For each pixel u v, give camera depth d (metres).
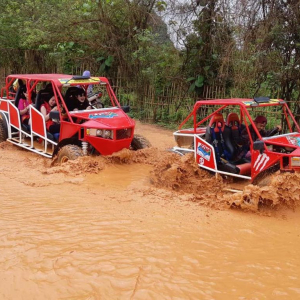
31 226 4.77
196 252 4.27
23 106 10.01
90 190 6.50
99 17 15.31
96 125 7.96
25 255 3.97
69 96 9.13
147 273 3.70
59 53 16.14
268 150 6.46
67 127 8.35
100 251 4.12
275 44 10.84
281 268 4.02
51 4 18.52
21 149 10.09
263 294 3.48
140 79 14.96
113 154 8.02
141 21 15.16
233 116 7.70
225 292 3.47
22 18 17.84
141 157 8.55
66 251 4.08
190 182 7.18
